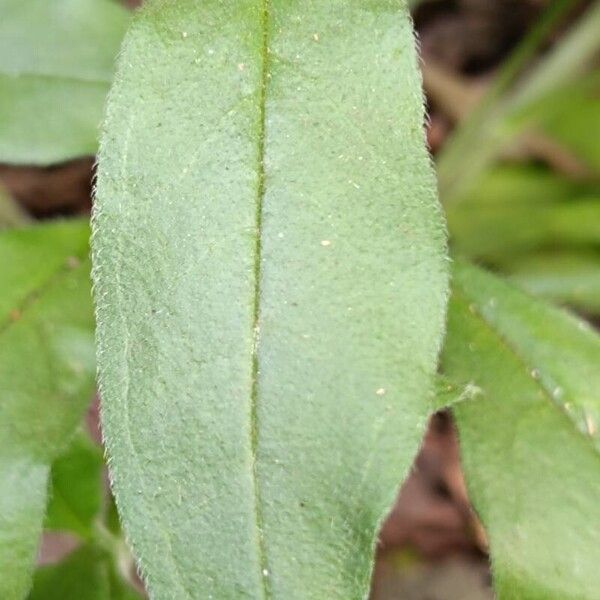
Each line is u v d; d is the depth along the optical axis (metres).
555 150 0.15
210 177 0.08
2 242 0.10
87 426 0.12
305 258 0.08
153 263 0.08
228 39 0.08
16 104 0.11
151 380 0.08
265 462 0.08
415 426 0.08
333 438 0.08
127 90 0.08
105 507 0.11
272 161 0.08
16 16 0.11
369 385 0.08
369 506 0.08
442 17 0.17
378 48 0.08
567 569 0.09
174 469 0.08
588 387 0.10
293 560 0.08
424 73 0.16
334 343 0.08
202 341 0.08
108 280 0.08
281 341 0.08
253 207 0.08
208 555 0.08
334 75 0.08
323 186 0.08
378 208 0.08
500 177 0.15
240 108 0.08
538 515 0.09
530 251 0.14
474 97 0.16
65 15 0.11
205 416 0.08
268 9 0.08
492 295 0.10
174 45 0.08
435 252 0.08
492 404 0.10
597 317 0.15
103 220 0.08
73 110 0.11
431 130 0.16
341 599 0.08
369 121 0.08
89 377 0.10
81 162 0.15
